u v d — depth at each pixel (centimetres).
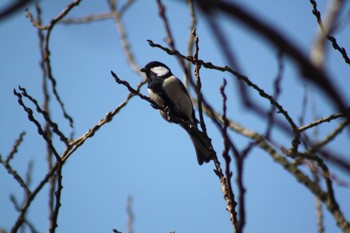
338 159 201
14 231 618
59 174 630
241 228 313
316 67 130
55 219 617
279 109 596
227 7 128
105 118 698
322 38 177
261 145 764
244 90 182
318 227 719
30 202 635
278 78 349
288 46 129
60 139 666
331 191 628
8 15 139
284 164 715
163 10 592
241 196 317
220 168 629
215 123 396
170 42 602
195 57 613
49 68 787
